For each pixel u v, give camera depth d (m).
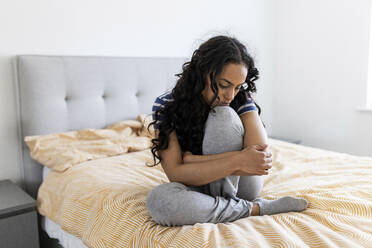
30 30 1.90
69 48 2.04
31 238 1.52
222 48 1.08
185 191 1.05
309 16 2.84
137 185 1.35
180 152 1.19
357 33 2.57
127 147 1.84
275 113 3.20
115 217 1.15
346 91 2.69
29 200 1.55
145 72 2.26
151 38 2.37
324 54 2.79
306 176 1.45
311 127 2.95
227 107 1.14
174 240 0.95
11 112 1.89
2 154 1.89
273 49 3.12
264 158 1.03
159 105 1.26
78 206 1.32
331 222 0.98
